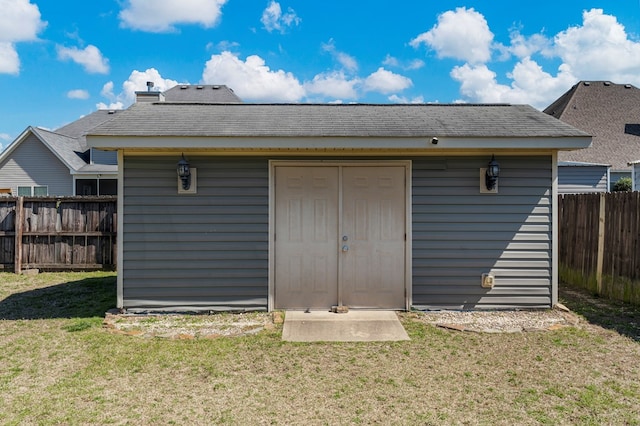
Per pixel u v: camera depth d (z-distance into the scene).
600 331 4.70
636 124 18.83
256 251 5.47
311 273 5.56
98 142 4.88
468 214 5.50
